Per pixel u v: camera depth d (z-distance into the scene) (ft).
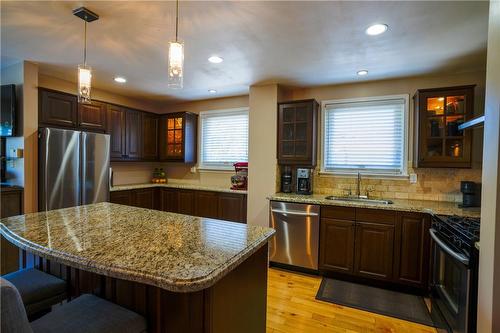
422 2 5.61
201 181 15.46
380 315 7.57
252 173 12.11
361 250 9.36
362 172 11.34
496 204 4.36
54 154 9.64
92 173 10.87
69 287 5.04
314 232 10.05
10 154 9.65
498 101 4.35
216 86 12.31
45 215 6.05
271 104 11.75
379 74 10.27
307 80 11.13
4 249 8.81
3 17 6.38
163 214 6.35
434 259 7.25
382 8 5.86
